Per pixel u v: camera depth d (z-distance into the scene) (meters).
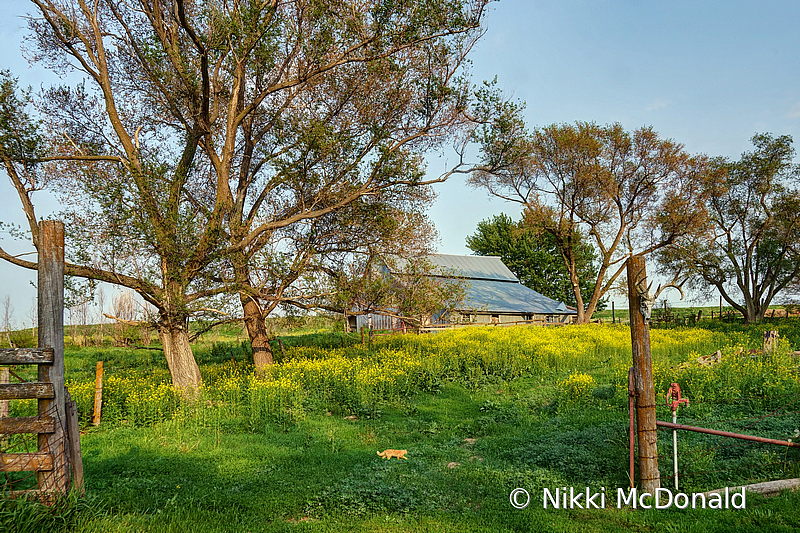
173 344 13.20
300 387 12.45
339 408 11.98
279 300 14.12
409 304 15.20
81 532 5.16
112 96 13.38
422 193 15.62
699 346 19.44
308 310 15.05
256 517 5.93
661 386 11.00
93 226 12.00
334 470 7.64
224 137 15.94
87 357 24.62
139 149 13.47
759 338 22.08
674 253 39.38
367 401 11.84
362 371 13.16
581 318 40.53
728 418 8.86
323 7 12.91
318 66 13.80
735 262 38.00
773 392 10.11
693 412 9.46
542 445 8.14
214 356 23.91
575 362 16.97
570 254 41.22
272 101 16.02
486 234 66.25
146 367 20.70
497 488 6.67
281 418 10.59
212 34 13.11
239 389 12.47
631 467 6.17
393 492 6.46
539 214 38.84
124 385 11.80
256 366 15.16
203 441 9.30
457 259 48.94
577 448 7.67
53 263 5.46
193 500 6.36
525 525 5.51
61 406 5.47
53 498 5.30
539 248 62.25
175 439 9.40
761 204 36.97
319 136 13.47
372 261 15.70
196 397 12.02
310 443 9.22
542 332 27.64
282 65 14.78
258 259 13.65
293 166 13.88
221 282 14.02
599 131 37.72
